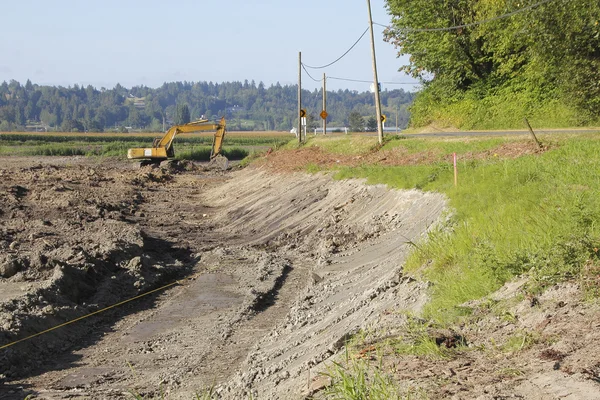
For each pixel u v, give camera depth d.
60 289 16.92
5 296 16.44
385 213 23.03
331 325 12.86
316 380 8.19
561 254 9.51
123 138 134.88
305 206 29.45
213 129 62.69
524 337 7.73
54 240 23.28
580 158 17.69
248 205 34.75
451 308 9.93
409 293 12.32
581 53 37.09
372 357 8.30
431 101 56.62
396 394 6.67
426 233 16.83
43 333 14.38
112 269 20.42
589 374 6.30
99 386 11.88
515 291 9.59
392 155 33.16
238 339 14.57
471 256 12.29
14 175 48.72
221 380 11.64
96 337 15.22
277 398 8.56
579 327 7.64
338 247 22.25
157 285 20.03
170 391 11.31
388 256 17.75
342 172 30.56
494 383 6.59
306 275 20.55
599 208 11.50
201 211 36.97
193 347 14.14
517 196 15.14
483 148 26.84
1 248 21.25
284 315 16.42
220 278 20.81
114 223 28.02
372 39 37.62
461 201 17.19
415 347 8.23
